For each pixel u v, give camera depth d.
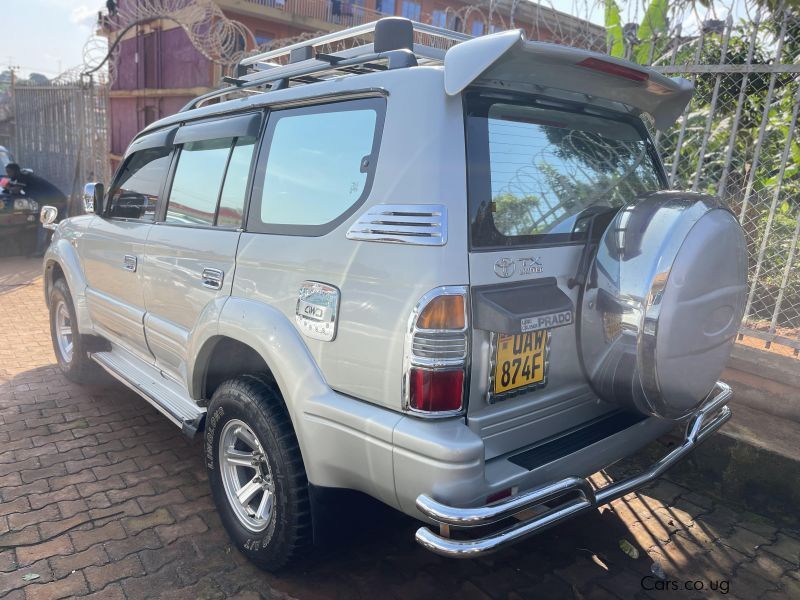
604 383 2.35
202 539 2.98
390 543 3.02
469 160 2.10
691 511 3.37
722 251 2.31
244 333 2.58
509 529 1.96
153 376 3.78
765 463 3.36
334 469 2.28
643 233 2.24
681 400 2.35
